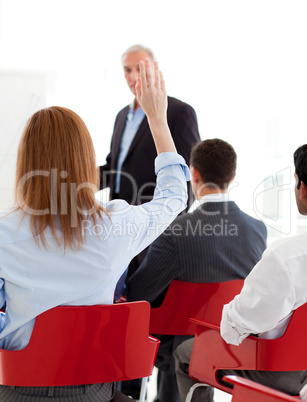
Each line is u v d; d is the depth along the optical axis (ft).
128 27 14.83
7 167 13.75
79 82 14.71
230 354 5.51
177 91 15.30
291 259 4.82
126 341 4.61
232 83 15.51
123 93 14.90
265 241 7.25
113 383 4.91
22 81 13.80
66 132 4.36
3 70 13.74
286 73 15.66
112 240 4.47
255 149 15.83
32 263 4.34
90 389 4.63
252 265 7.02
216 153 6.98
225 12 15.25
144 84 5.04
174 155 5.08
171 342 7.29
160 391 8.09
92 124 14.80
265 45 15.53
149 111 5.08
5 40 14.34
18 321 4.42
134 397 9.37
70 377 4.49
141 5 14.84
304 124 15.81
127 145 10.73
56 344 4.42
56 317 4.39
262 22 15.44
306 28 15.56
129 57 10.53
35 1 14.40
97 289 4.52
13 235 4.30
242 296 5.03
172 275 6.79
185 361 6.43
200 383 6.00
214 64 15.38
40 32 14.49
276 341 5.17
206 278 6.80
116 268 4.56
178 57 15.20
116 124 11.09
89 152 4.46
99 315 4.45
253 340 5.26
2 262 4.29
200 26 15.20
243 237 6.94
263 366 5.23
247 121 15.69
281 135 15.87
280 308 4.89
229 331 5.22
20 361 4.43
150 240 4.75
